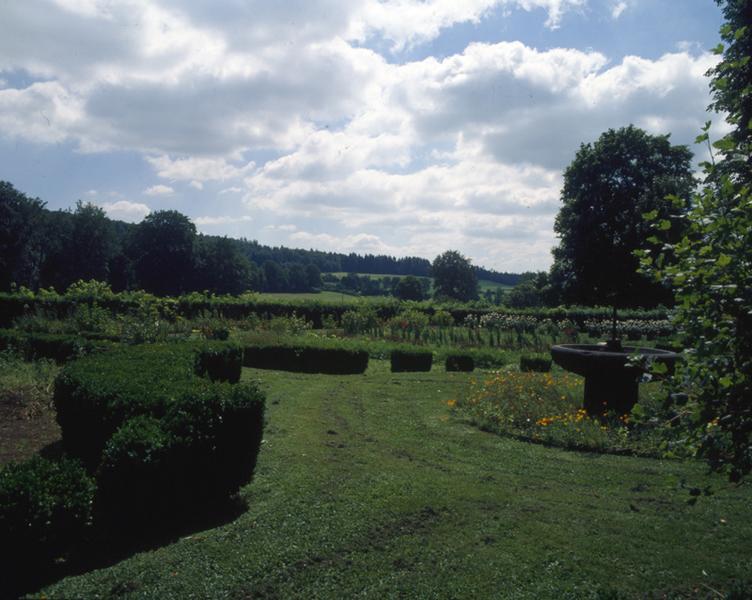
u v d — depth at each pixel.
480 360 17.36
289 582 3.79
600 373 8.52
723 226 3.11
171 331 19.03
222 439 4.98
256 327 22.28
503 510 5.16
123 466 4.37
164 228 54.91
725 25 3.75
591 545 4.48
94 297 23.39
